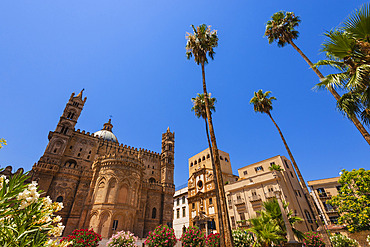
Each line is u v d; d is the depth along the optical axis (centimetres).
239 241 2358
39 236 453
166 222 5466
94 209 3931
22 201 461
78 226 3978
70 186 4428
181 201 6178
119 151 6269
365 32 1024
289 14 2470
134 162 4756
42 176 4200
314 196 4816
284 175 4041
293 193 3888
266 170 4675
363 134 1097
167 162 6825
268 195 3841
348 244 2980
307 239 2714
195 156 6425
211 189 4894
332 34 1118
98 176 4431
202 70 2488
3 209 443
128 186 4375
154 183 5866
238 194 4388
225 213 1616
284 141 2822
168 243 2317
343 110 1155
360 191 3152
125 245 2330
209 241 2416
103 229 3678
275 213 1755
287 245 1509
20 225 446
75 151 5350
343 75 1157
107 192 4106
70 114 5625
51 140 4894
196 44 2519
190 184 5809
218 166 1841
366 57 1023
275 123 3038
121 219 3941
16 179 461
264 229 1603
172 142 7450
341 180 3450
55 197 4153
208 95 3584
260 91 3350
